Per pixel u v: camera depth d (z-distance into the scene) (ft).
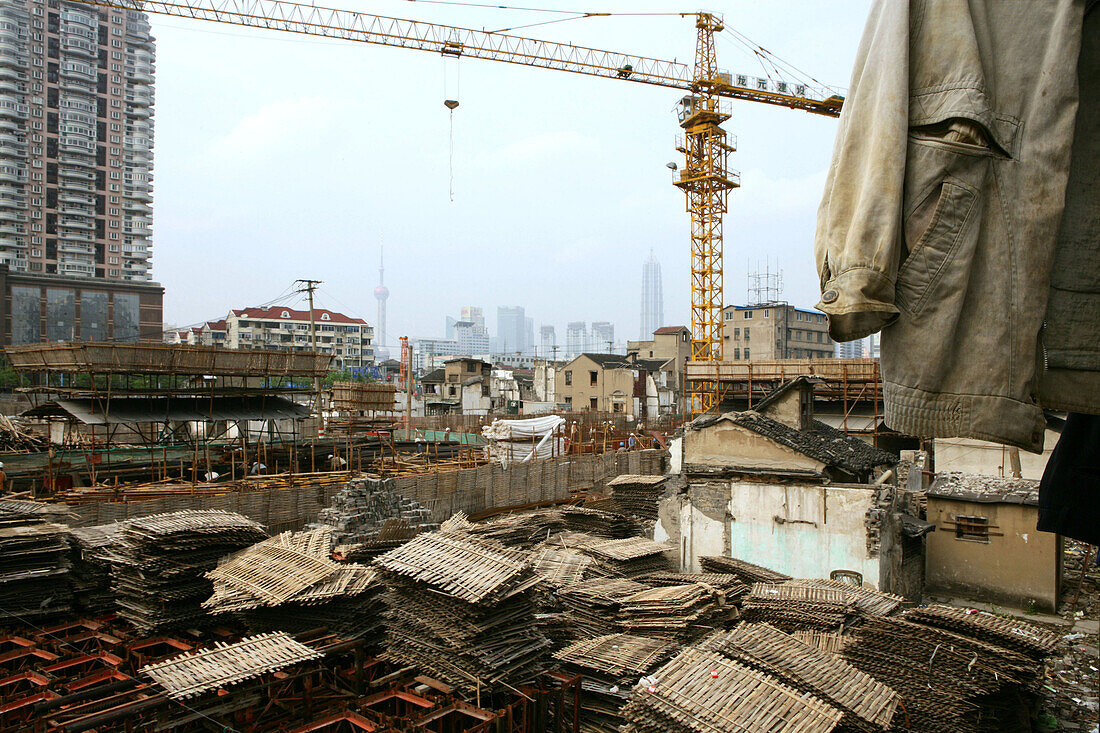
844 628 51.70
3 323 273.75
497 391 286.46
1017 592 76.69
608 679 44.75
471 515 109.60
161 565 47.75
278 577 46.85
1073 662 59.31
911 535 75.00
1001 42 11.84
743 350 298.76
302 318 362.74
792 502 73.82
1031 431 11.51
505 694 41.34
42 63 331.98
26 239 326.85
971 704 41.81
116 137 355.77
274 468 112.27
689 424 84.84
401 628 43.75
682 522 80.79
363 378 310.45
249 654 38.63
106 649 47.52
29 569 49.19
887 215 11.41
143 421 90.43
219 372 94.68
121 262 356.38
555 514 94.32
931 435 11.72
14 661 45.24
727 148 229.66
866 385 137.18
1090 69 12.13
